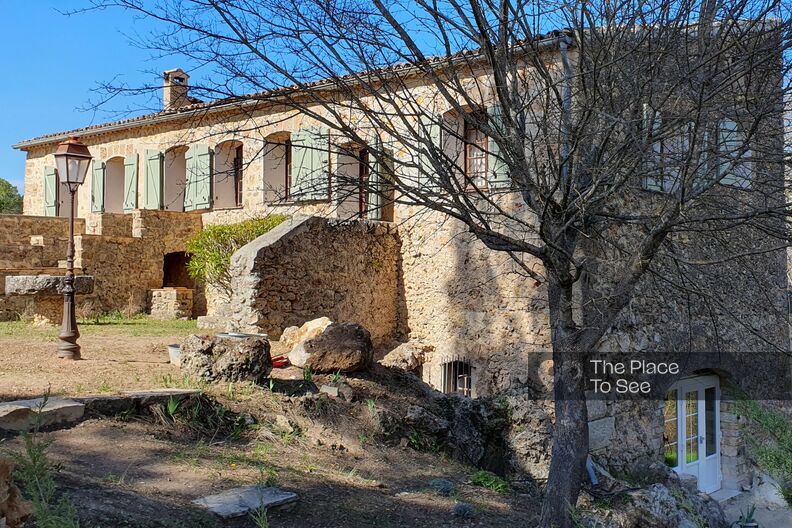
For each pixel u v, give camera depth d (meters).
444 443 7.63
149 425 5.94
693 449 11.85
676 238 9.09
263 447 6.10
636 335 10.33
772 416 9.78
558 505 5.36
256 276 10.80
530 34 5.80
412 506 5.54
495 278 11.06
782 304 12.98
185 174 16.53
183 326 13.31
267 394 7.05
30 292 11.98
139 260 15.56
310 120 13.16
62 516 3.47
